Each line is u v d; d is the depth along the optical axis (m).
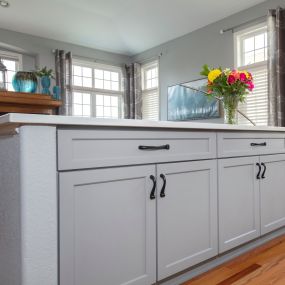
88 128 1.04
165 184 1.30
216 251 1.54
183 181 1.39
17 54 5.25
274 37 3.66
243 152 1.72
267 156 1.91
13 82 1.72
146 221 1.23
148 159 1.24
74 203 1.01
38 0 4.51
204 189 1.49
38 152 0.91
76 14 4.98
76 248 1.01
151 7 4.70
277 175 2.00
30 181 0.89
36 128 0.91
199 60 4.89
